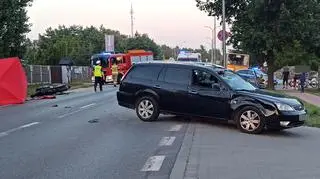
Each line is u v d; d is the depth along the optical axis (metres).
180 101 15.13
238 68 37.34
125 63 50.84
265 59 37.22
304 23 34.75
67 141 12.06
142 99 15.91
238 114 13.77
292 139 12.73
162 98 15.53
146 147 11.23
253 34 34.81
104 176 8.46
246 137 12.91
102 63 50.84
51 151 10.76
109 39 77.31
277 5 34.47
